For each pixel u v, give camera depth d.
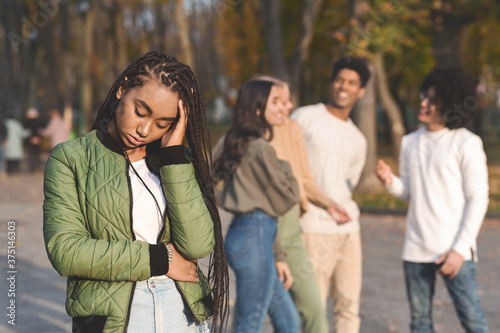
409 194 3.81
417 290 3.73
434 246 3.63
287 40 25.06
